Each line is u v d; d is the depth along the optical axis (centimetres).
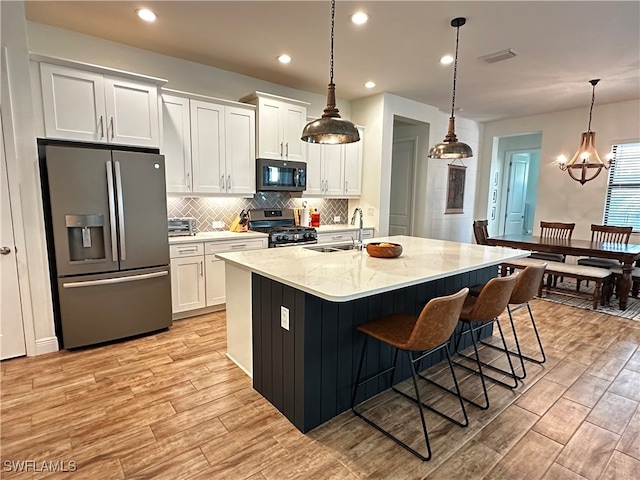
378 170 511
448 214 645
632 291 462
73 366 267
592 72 399
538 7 261
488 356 294
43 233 277
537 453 181
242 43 332
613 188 546
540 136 701
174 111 354
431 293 273
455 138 304
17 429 195
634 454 181
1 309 269
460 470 170
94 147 300
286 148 439
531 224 836
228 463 173
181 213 398
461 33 305
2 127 256
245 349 258
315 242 456
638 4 254
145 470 168
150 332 330
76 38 315
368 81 440
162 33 314
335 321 205
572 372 266
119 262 302
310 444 188
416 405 225
